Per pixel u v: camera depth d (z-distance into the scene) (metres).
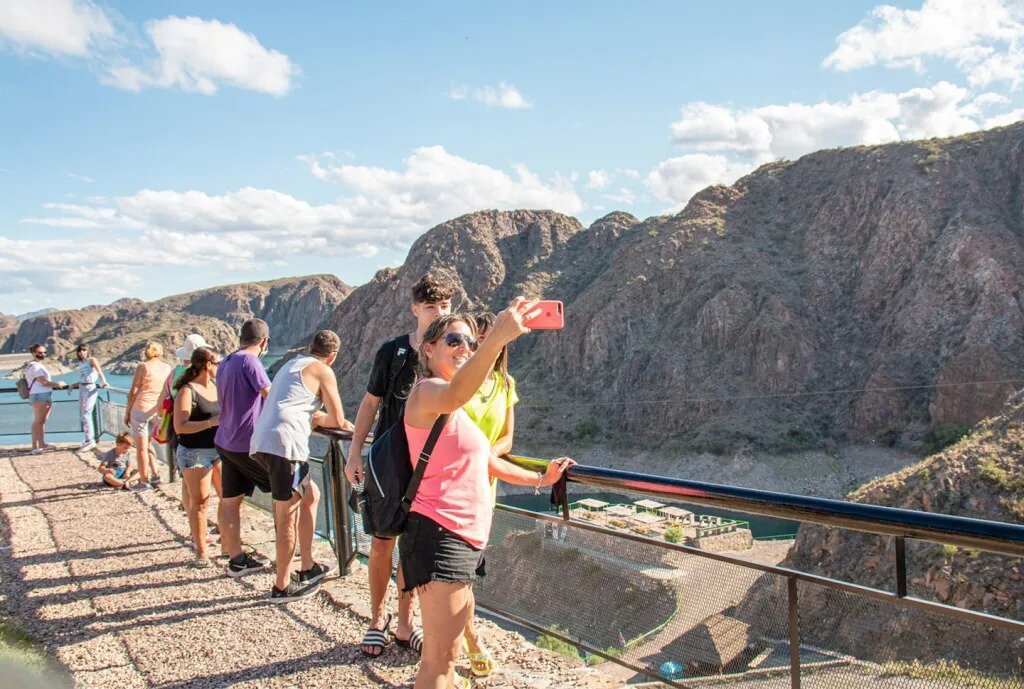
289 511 4.95
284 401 4.95
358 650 4.05
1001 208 107.44
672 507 32.53
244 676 3.79
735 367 105.75
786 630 2.78
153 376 8.99
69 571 5.71
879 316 105.75
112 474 8.87
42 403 11.86
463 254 162.38
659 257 126.81
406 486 2.83
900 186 116.19
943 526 2.24
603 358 116.06
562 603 3.79
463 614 2.80
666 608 3.23
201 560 5.79
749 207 135.50
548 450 103.12
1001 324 91.81
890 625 2.48
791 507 2.65
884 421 91.69
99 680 3.79
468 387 2.52
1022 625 2.17
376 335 153.62
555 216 170.62
